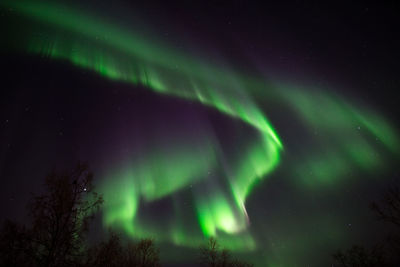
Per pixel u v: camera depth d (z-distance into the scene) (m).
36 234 7.03
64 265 6.95
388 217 12.20
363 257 12.78
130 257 11.92
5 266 6.33
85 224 7.66
